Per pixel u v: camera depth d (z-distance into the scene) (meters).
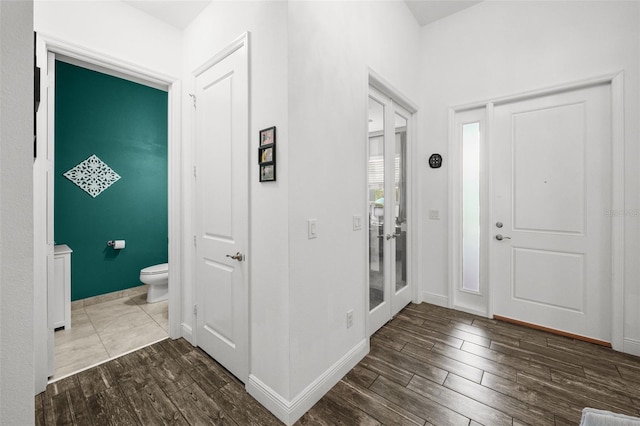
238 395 1.69
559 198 2.42
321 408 1.57
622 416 0.72
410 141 3.04
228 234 1.89
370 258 2.49
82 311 2.99
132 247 3.50
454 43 2.88
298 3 1.50
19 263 0.39
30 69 0.40
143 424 1.47
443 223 3.01
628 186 2.10
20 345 0.40
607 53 2.17
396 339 2.33
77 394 1.69
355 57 1.98
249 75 1.67
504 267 2.68
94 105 3.18
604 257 2.24
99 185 3.23
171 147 2.36
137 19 2.12
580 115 2.32
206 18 2.09
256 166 1.65
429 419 1.49
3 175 0.38
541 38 2.43
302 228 1.54
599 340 2.26
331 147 1.76
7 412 0.39
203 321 2.16
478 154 2.82
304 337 1.56
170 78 2.30
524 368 1.93
